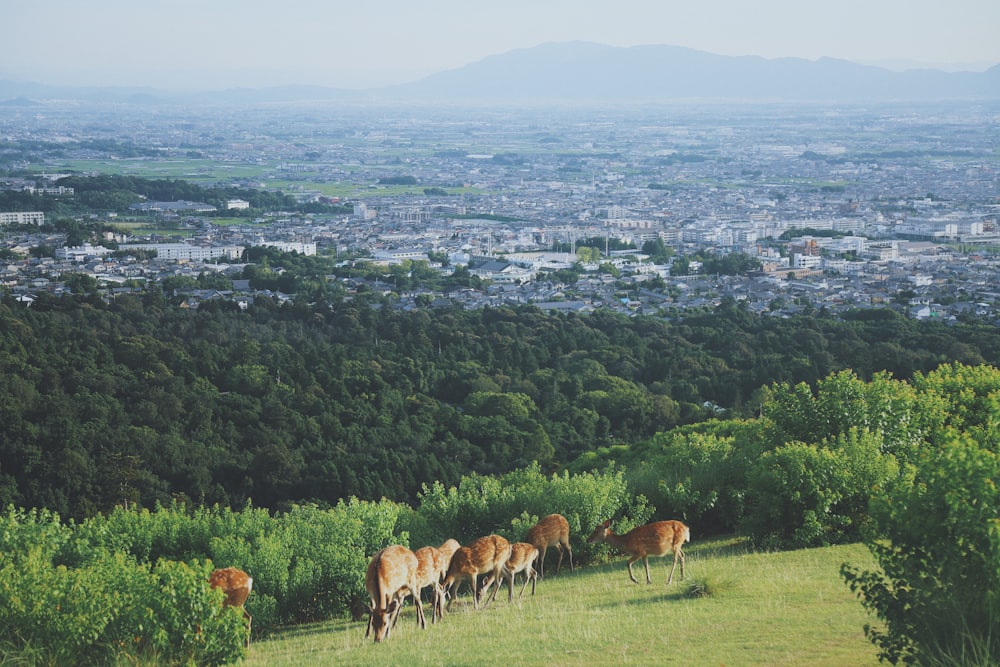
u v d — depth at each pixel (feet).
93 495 254.47
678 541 96.07
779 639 70.90
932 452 63.10
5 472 258.57
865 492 109.09
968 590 59.52
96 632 71.00
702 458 134.31
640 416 341.82
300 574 103.55
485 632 82.23
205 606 73.05
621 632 76.59
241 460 281.33
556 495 120.78
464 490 131.44
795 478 111.04
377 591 82.58
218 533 116.06
